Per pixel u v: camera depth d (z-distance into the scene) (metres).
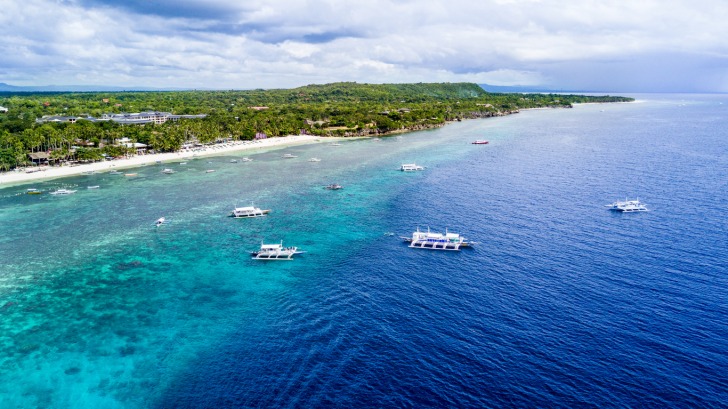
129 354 67.94
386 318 74.12
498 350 64.81
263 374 61.78
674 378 58.41
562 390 56.75
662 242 101.94
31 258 104.00
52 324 76.62
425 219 125.19
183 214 136.75
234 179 184.62
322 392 57.66
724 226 110.75
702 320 70.62
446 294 81.50
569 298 78.56
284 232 118.81
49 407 57.88
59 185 175.12
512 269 90.88
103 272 96.56
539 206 133.62
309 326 72.88
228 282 90.56
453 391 57.00
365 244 108.44
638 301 76.69
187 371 63.41
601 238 105.81
